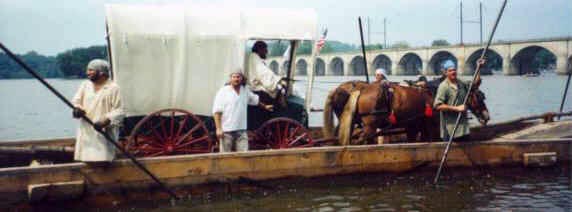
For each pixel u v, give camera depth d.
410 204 9.22
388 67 103.19
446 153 10.72
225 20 10.37
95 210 8.64
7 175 8.09
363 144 11.13
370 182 10.64
